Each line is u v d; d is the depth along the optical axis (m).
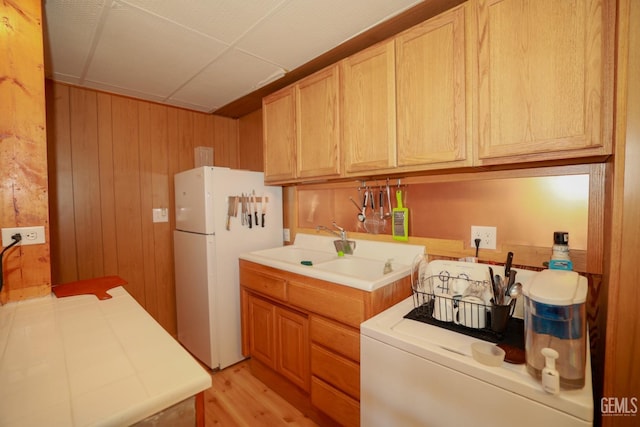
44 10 1.39
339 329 1.44
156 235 2.65
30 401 0.61
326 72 1.78
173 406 0.67
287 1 1.37
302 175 1.96
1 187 1.20
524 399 0.78
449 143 1.28
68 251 2.25
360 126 1.62
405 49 1.41
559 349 0.77
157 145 2.66
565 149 1.00
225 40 1.69
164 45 1.73
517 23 1.08
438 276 1.32
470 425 0.87
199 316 2.27
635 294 0.80
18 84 1.22
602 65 0.93
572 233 1.23
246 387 2.01
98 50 1.77
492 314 1.04
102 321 1.03
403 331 1.09
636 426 0.81
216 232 2.17
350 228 2.07
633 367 0.81
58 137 2.19
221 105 2.74
